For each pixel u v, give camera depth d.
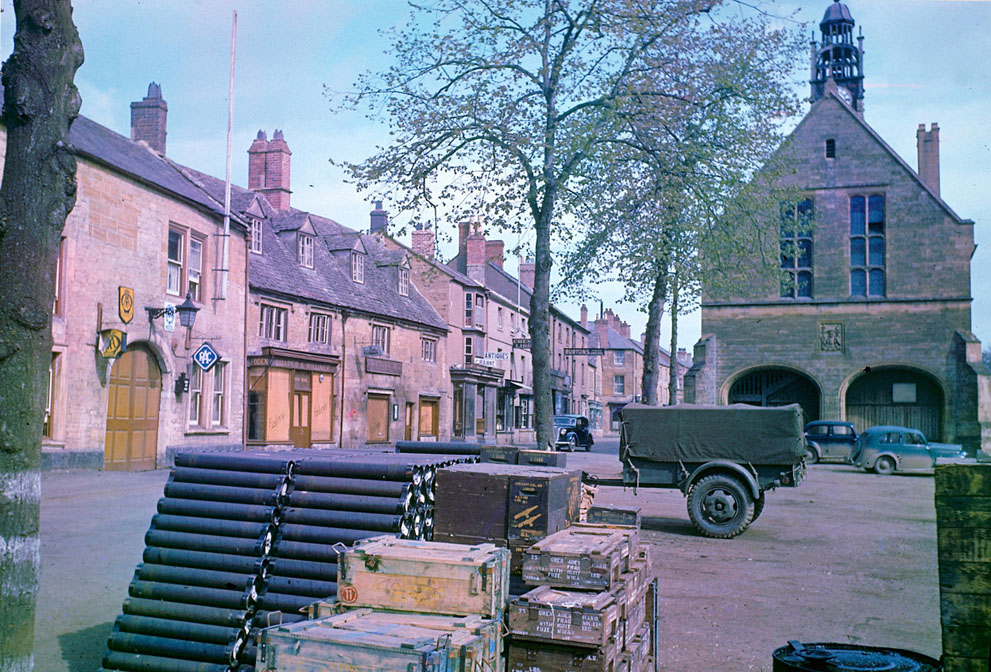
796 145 35.19
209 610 4.98
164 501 5.34
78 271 16.92
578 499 5.91
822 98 35.50
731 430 12.93
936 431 33.66
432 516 5.57
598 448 43.00
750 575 9.42
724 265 22.58
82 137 18.16
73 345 16.72
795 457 12.57
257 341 26.00
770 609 7.73
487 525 5.19
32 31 3.68
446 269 41.50
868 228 34.88
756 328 35.25
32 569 3.60
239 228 24.12
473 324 43.66
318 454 5.96
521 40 16.78
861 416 34.72
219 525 5.16
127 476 16.17
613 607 4.13
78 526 10.27
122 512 11.45
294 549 5.00
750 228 23.03
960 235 33.53
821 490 20.53
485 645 3.51
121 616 5.14
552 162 16.92
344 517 5.02
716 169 17.97
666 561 10.32
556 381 55.31
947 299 33.38
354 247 33.94
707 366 35.09
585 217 18.08
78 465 16.70
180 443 20.89
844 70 41.78
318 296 29.44
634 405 13.73
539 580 4.47
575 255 20.61
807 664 3.92
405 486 5.05
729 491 12.47
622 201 18.89
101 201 17.73
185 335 21.20
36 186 3.62
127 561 8.58
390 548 4.07
